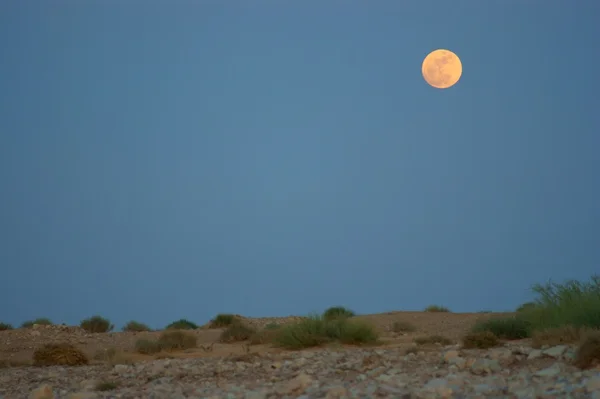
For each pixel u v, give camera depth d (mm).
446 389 27703
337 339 73625
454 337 75750
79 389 43719
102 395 39594
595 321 48719
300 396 30578
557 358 38844
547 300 60656
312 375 42062
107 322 121812
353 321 76562
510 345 53469
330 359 51812
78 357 66812
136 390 41375
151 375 48688
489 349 49688
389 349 60094
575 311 52375
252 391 33500
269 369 47562
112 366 59625
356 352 57906
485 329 67500
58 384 47812
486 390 28531
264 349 74062
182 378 46719
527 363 39031
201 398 34375
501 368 37844
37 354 66688
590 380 26141
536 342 47094
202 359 60375
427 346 58625
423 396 27297
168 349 77688
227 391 36094
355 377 39688
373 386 31828
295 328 74938
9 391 45250
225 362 54906
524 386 28875
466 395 27703
